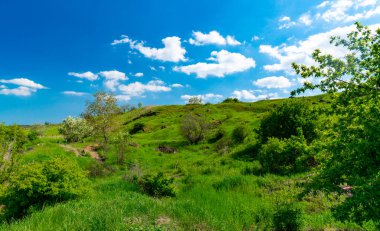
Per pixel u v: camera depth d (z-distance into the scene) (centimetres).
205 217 902
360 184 507
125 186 1628
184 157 3725
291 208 913
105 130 4922
